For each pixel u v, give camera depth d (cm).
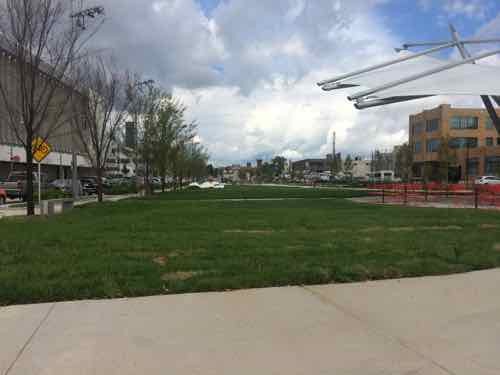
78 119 2622
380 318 468
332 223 1245
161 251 802
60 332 422
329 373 345
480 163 7444
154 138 3047
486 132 7988
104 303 513
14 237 957
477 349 392
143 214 1539
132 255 760
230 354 377
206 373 343
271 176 12675
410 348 393
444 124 7925
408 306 509
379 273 650
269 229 1123
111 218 1395
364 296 548
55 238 944
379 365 359
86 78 2227
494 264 723
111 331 425
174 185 4628
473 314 484
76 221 1305
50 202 1578
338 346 395
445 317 474
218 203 2208
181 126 3941
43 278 601
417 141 8875
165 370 347
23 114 1507
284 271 638
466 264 716
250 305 508
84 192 3819
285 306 505
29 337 410
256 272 638
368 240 928
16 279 588
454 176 7675
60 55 1516
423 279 636
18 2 1369
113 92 2556
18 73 1689
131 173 9206
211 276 620
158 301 521
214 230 1101
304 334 422
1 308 495
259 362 362
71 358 366
